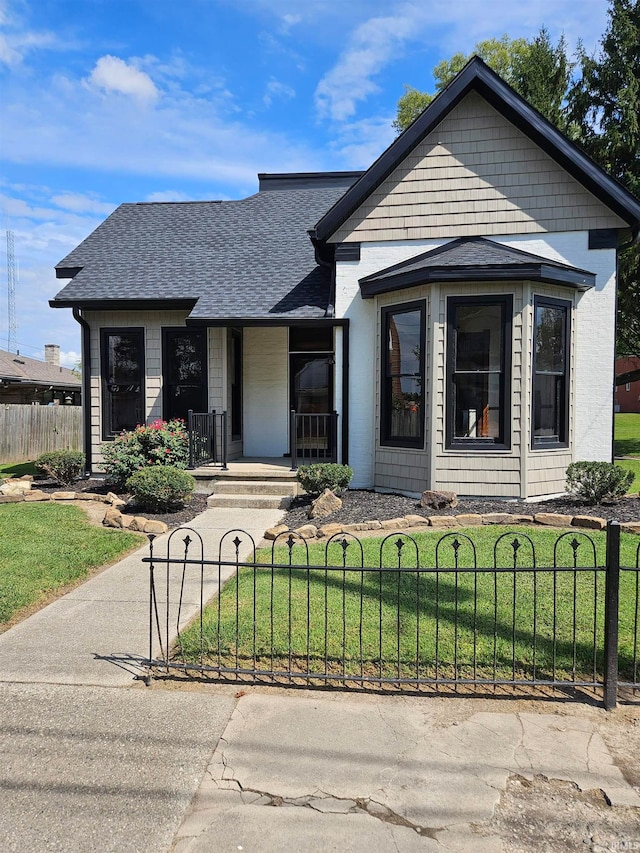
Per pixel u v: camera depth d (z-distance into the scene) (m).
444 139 8.27
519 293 7.23
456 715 2.84
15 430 15.22
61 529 6.55
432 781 2.35
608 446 7.98
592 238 7.91
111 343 10.03
